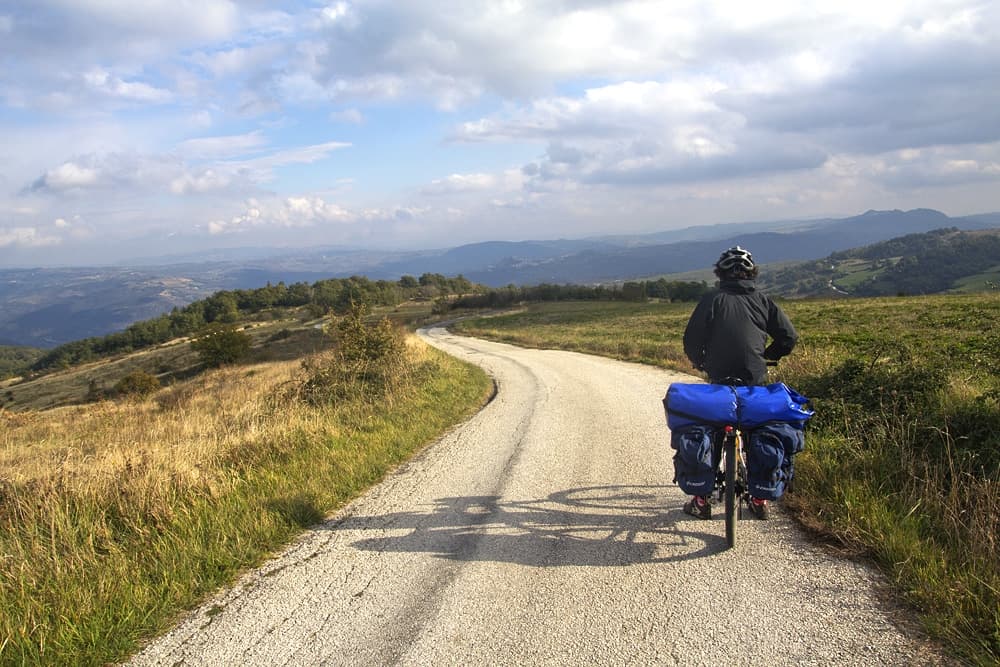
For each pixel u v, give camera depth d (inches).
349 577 152.3
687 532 167.8
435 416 396.2
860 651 104.6
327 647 119.6
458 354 1136.8
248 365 1505.9
